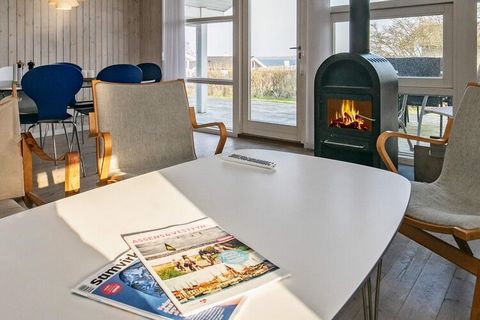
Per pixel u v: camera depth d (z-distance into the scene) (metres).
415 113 4.38
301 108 5.25
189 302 0.80
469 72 3.83
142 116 2.66
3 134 1.89
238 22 5.78
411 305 1.87
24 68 5.58
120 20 6.80
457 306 1.86
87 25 6.37
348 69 3.71
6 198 1.88
